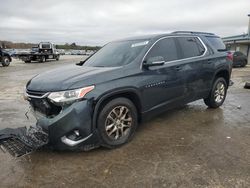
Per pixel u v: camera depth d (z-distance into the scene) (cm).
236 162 342
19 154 370
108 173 321
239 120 527
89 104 351
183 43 520
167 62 470
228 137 432
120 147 396
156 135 444
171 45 493
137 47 459
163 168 329
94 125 361
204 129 473
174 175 312
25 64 2703
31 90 377
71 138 352
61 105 344
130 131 411
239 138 427
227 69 616
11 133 425
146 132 459
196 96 544
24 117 571
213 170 322
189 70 507
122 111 397
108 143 381
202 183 295
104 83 370
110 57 468
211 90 590
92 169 331
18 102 732
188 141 416
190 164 338
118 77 387
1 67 2236
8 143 402
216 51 595
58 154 373
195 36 560
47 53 3209
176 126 491
